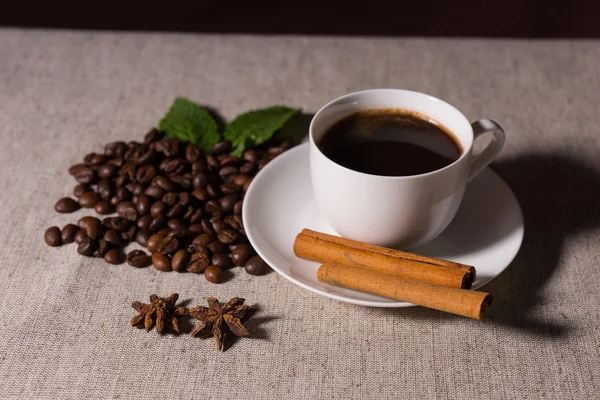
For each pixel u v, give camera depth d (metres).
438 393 0.47
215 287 0.52
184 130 0.61
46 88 0.68
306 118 0.64
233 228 0.55
